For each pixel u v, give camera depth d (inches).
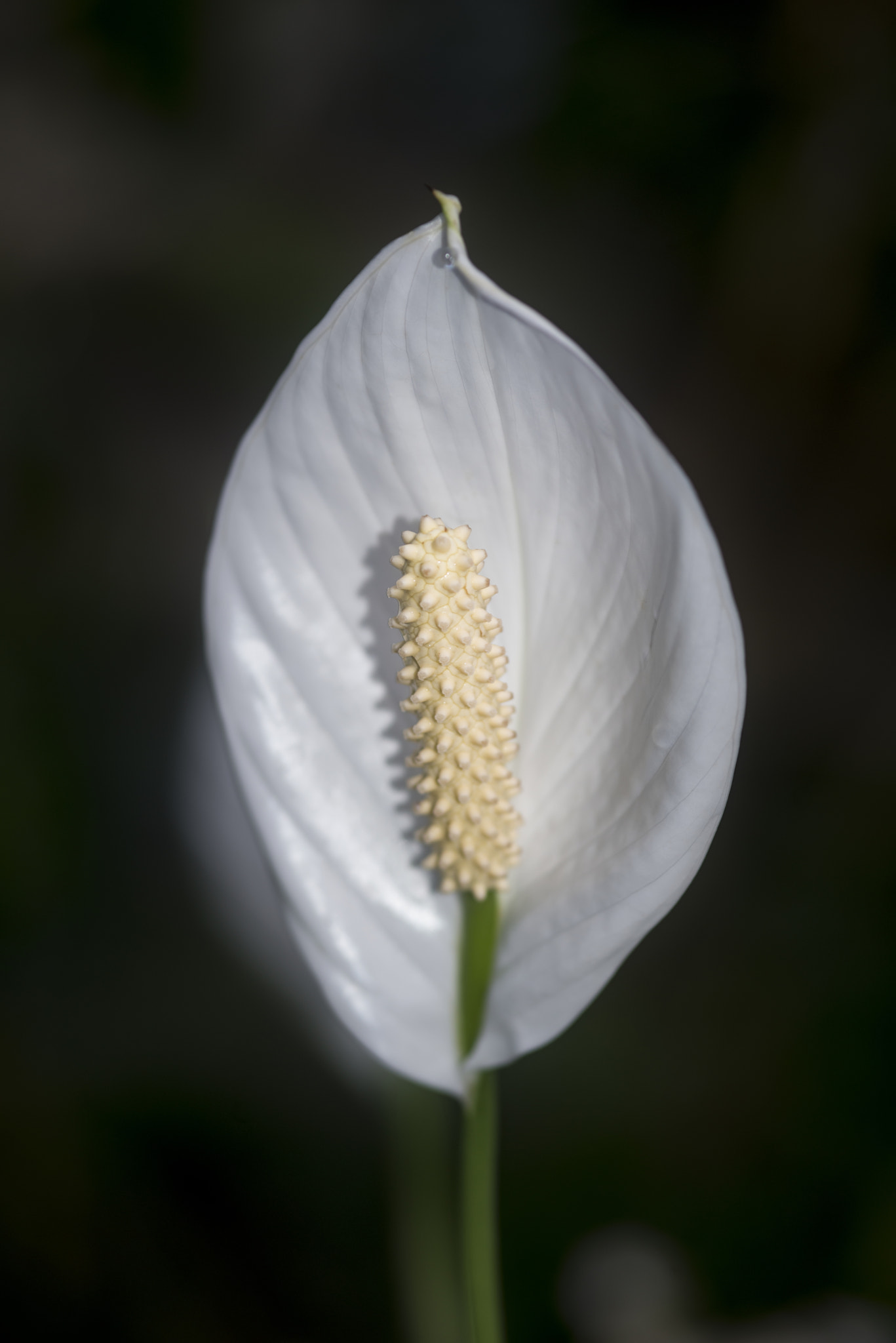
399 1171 20.4
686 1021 33.9
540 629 15.7
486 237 56.2
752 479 49.9
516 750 15.6
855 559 48.1
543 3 55.1
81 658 43.3
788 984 34.8
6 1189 31.0
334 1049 20.3
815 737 43.9
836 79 42.9
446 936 16.2
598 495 15.1
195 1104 31.8
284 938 20.0
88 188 56.4
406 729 16.2
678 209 49.5
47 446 50.3
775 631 47.1
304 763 16.2
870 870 38.1
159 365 52.7
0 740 39.0
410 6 58.6
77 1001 33.1
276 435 15.6
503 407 15.1
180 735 20.3
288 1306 30.5
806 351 47.0
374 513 15.8
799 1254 29.8
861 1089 32.3
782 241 44.5
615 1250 27.3
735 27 44.9
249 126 59.4
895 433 47.0
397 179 58.8
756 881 38.5
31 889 35.4
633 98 46.4
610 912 15.5
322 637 16.1
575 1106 31.7
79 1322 30.4
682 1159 31.1
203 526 48.4
